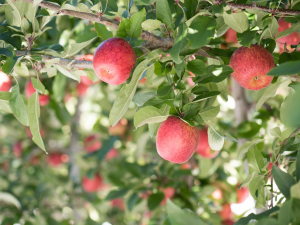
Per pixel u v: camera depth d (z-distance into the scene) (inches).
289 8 40.3
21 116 40.8
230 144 69.4
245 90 62.6
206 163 71.0
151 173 70.4
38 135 39.8
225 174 76.2
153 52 36.9
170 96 38.1
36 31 43.4
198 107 38.2
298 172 32.3
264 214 33.0
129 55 37.5
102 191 97.0
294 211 29.9
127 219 89.4
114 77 37.7
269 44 40.1
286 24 43.9
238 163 76.7
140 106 40.6
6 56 41.3
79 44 42.6
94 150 88.7
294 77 41.3
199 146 63.7
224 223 74.2
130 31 38.4
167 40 39.2
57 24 58.1
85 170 87.7
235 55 39.7
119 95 38.1
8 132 103.7
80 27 62.4
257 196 41.1
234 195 74.6
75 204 88.5
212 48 41.0
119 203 90.9
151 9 43.7
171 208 32.8
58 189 89.9
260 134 62.7
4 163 98.7
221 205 74.7
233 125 70.8
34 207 82.0
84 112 104.9
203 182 73.0
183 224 32.6
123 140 86.7
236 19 38.7
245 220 33.8
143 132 75.7
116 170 78.3
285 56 39.4
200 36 35.2
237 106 62.7
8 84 51.9
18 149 97.0
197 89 38.8
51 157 96.4
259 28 40.4
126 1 41.1
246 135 60.5
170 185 68.3
